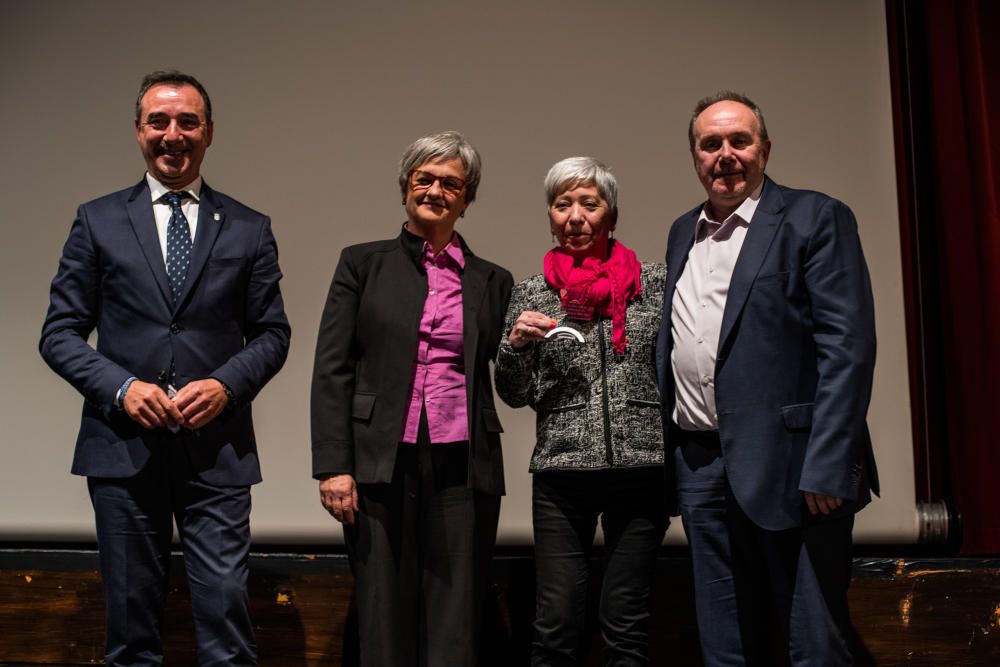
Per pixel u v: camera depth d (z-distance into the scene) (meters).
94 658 2.44
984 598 2.27
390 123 2.96
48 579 2.47
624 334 1.95
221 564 1.91
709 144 1.89
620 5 2.92
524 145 2.91
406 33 2.98
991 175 2.67
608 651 1.90
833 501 1.70
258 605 2.42
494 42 2.95
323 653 2.38
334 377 1.98
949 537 2.65
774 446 1.76
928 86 2.75
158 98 2.00
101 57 3.03
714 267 1.89
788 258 1.80
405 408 1.95
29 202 3.00
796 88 2.83
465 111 2.94
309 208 2.95
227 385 1.90
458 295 2.05
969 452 2.63
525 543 2.81
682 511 1.92
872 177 2.78
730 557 1.85
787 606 1.76
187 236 2.00
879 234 2.76
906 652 2.27
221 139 2.99
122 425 1.90
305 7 3.01
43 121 3.02
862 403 1.70
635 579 1.91
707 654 1.84
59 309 1.95
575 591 1.92
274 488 2.87
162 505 1.93
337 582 2.40
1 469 2.93
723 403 1.80
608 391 1.92
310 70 2.99
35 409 2.94
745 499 1.76
